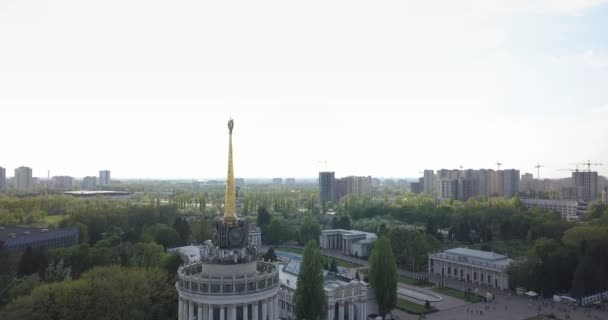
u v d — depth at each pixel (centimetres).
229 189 12256
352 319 16562
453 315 17250
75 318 13512
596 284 18975
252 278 11500
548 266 19725
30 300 13262
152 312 14762
